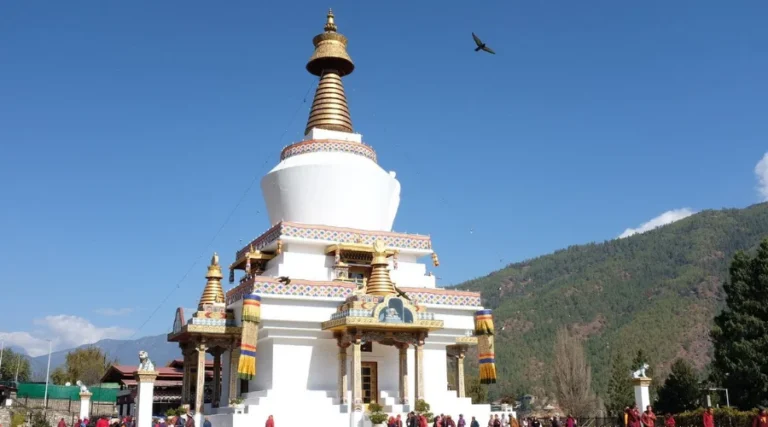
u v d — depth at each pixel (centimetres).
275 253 3791
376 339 3284
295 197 3919
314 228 3712
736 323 5059
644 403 4003
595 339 16000
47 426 4984
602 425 4600
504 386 13675
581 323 17700
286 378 3353
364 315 3219
